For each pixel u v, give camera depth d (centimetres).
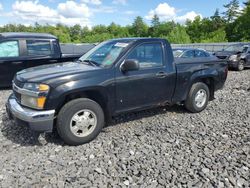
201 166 373
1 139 454
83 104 428
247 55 1535
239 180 342
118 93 466
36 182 332
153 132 493
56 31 10062
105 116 471
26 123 411
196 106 606
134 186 328
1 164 373
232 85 1005
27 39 840
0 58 800
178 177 347
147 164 377
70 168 365
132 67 456
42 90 401
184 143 448
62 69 450
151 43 512
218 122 556
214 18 8038
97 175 349
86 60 513
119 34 11106
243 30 6456
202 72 597
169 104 558
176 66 547
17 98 444
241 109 657
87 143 443
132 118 569
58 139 456
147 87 501
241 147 435
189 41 7294
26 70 480
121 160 388
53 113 408
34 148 423
